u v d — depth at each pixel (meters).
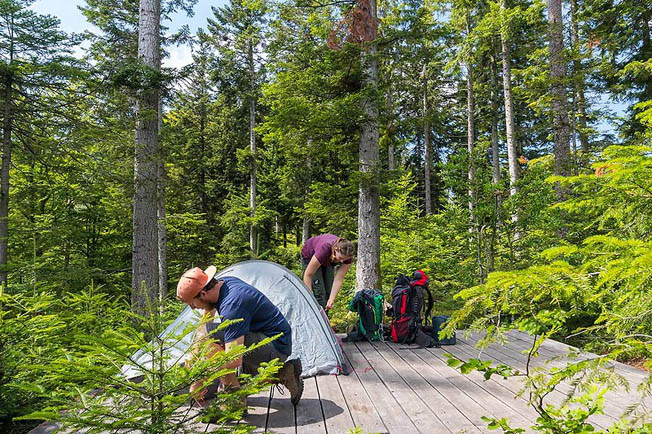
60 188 8.73
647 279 1.04
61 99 7.72
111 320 3.41
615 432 1.08
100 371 1.64
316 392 3.49
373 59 7.86
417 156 24.94
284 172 15.80
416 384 3.64
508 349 4.66
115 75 7.62
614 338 1.08
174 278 17.41
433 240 9.38
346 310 7.62
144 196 8.50
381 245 10.54
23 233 8.09
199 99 19.94
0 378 2.86
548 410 1.22
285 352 2.97
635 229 1.61
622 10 10.83
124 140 8.21
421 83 19.64
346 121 8.13
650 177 1.39
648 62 9.88
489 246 7.08
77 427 1.67
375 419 2.92
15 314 3.40
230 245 17.81
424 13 8.20
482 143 17.14
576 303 1.12
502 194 7.14
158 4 8.91
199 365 1.81
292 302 4.21
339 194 8.94
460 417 2.91
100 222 10.97
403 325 5.13
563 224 6.52
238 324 2.67
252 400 3.31
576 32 13.28
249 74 17.58
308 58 8.36
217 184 20.11
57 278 7.39
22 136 7.85
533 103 10.48
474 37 13.66
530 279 1.04
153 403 1.79
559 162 9.12
